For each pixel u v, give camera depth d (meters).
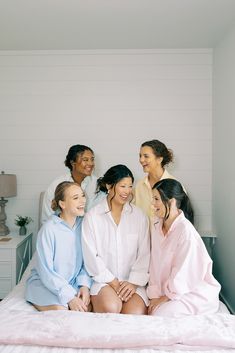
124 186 2.02
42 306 1.82
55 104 3.28
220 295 2.97
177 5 2.33
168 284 1.83
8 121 3.29
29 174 3.31
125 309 1.86
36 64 3.27
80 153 2.80
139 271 2.03
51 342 1.37
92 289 1.96
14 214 3.33
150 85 3.26
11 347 1.36
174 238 1.90
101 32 2.82
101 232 2.08
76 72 3.27
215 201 3.14
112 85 3.27
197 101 3.26
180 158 3.28
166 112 3.26
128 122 3.27
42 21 2.58
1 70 3.28
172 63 3.25
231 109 2.66
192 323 1.50
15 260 2.78
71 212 2.01
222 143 2.91
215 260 3.15
